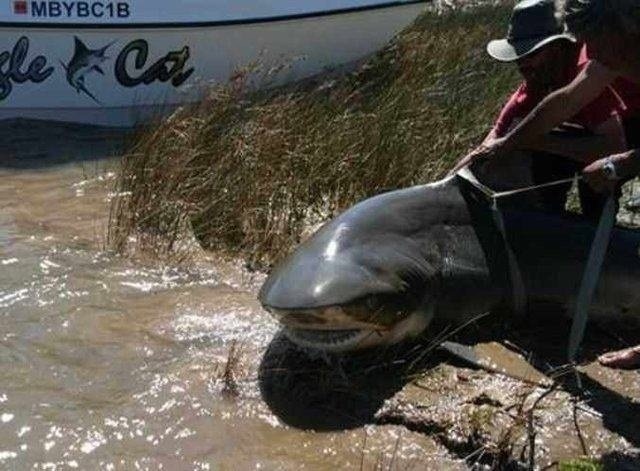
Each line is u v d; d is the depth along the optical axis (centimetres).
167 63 591
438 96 520
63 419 268
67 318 326
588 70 303
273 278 297
